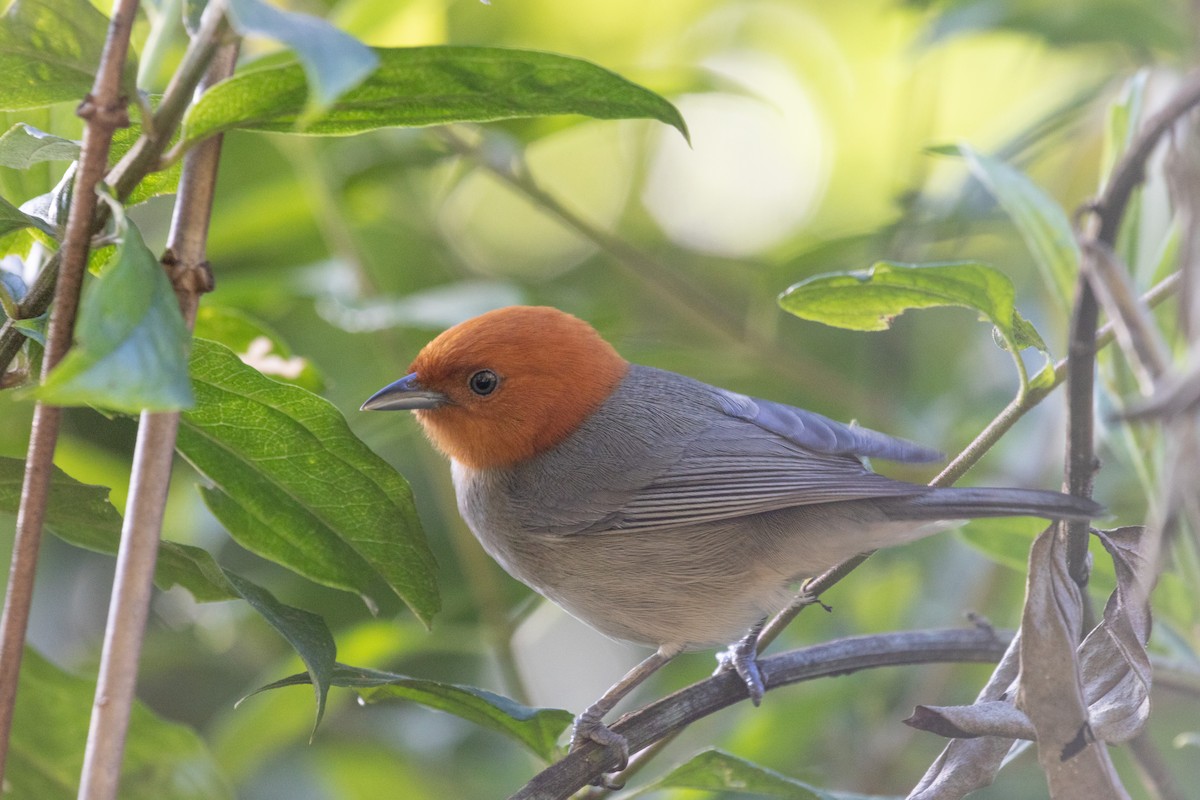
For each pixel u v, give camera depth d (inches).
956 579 533.3
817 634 518.6
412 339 529.3
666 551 398.0
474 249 632.4
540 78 226.2
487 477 427.2
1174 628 332.8
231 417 268.5
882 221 561.6
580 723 393.7
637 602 406.6
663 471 399.2
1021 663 245.3
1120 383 310.5
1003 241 560.7
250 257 544.1
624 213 611.8
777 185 624.4
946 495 324.8
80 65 232.7
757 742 458.6
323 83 166.1
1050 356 288.5
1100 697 257.9
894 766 471.5
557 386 416.2
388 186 544.1
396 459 530.0
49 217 258.5
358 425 489.7
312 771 498.6
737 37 621.0
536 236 634.2
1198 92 215.8
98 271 274.7
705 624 403.5
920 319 571.8
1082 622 267.6
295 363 374.6
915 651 328.2
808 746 488.1
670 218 620.4
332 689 442.3
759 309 527.2
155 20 205.3
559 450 415.5
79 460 444.8
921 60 551.2
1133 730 251.0
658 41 619.8
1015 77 615.2
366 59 170.6
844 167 623.5
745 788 287.6
